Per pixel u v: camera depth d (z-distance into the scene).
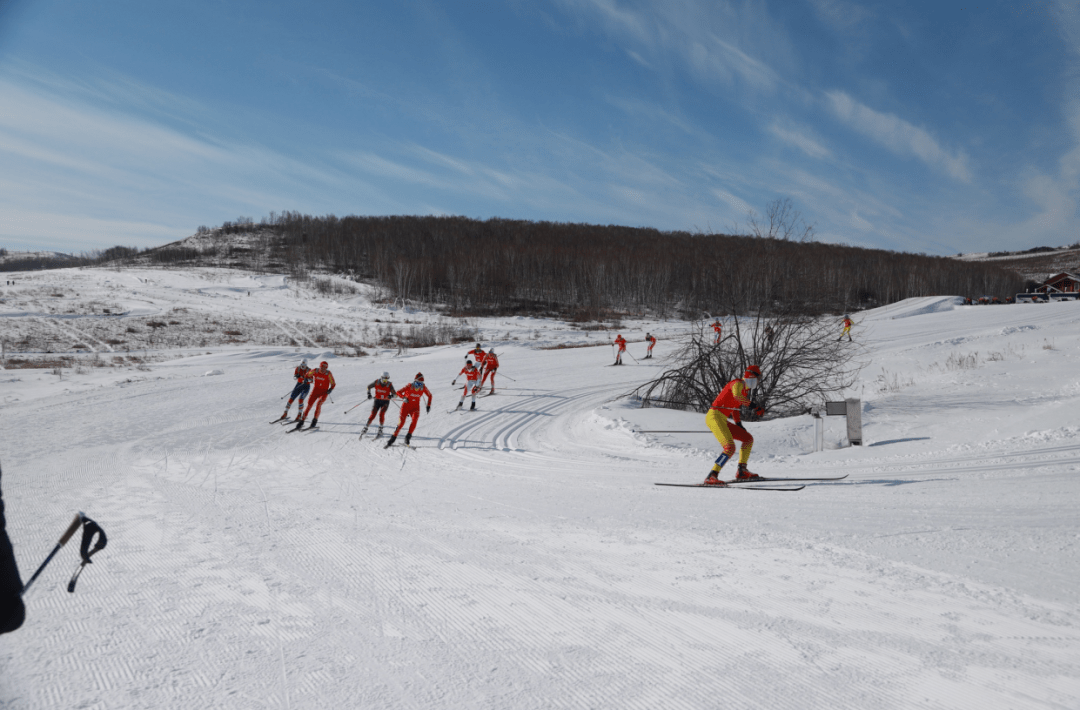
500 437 13.88
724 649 2.98
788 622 3.25
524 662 2.92
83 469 10.14
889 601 3.45
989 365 16.48
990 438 9.65
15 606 1.46
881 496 6.56
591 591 3.85
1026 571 3.80
